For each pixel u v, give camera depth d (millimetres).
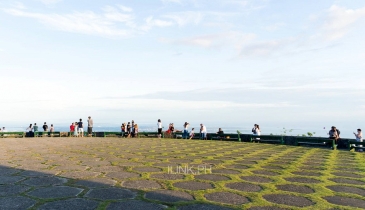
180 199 4473
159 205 4121
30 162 8703
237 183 5777
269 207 4125
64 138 23875
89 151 12430
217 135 22719
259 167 8000
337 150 13695
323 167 8094
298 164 8648
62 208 3934
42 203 4180
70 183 5621
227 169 7586
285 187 5457
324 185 5672
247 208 4055
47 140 20922
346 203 4387
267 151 12969
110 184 5531
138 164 8383
